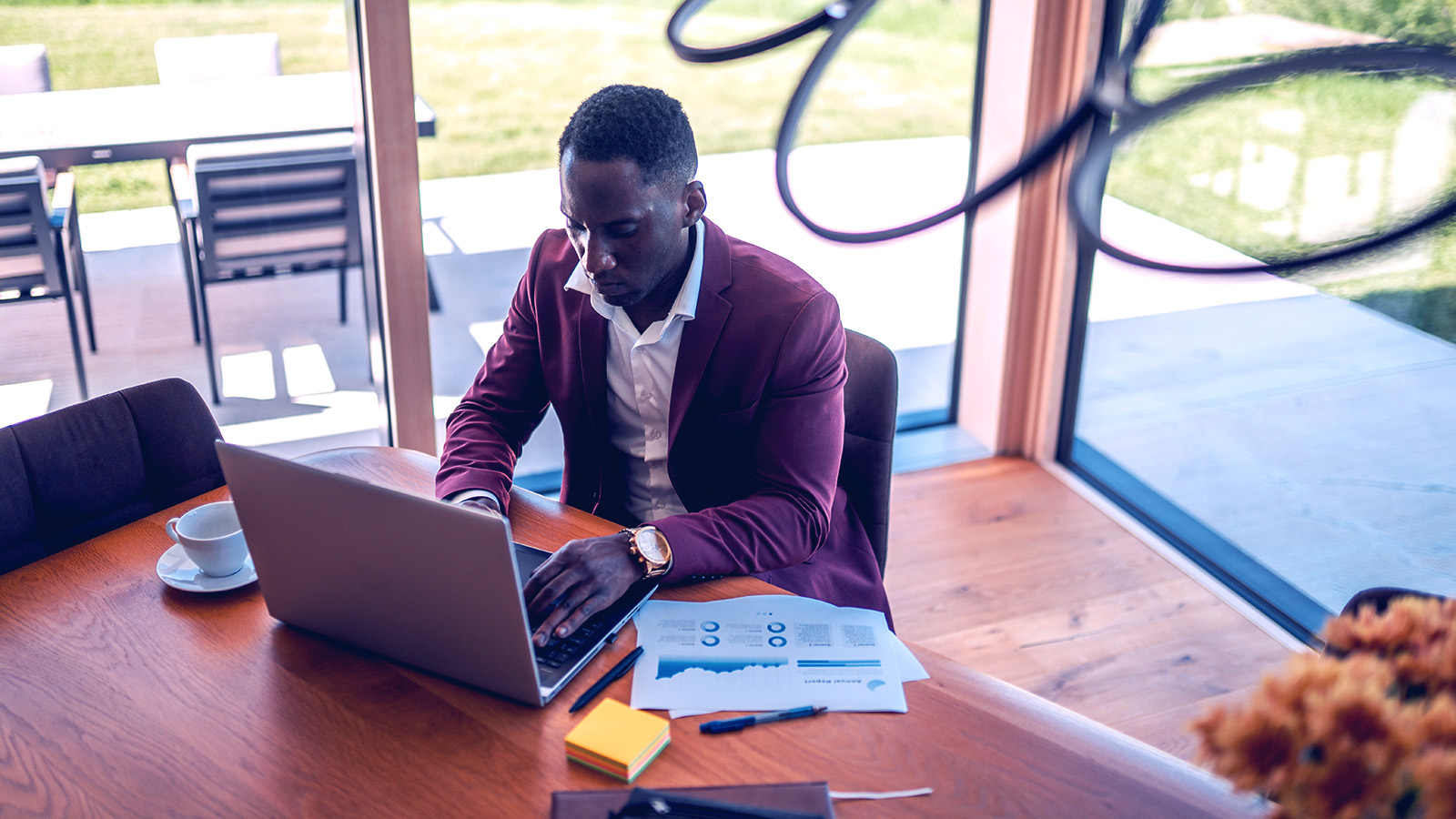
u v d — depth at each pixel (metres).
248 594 1.32
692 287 1.47
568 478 1.70
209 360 2.59
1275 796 0.65
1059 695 2.25
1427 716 0.60
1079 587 2.62
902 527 2.86
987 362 3.16
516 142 2.61
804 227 0.67
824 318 1.48
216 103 2.35
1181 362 2.73
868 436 1.65
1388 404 2.26
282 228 2.50
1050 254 2.93
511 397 1.67
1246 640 2.43
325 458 1.61
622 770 1.00
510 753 1.05
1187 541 2.77
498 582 1.03
